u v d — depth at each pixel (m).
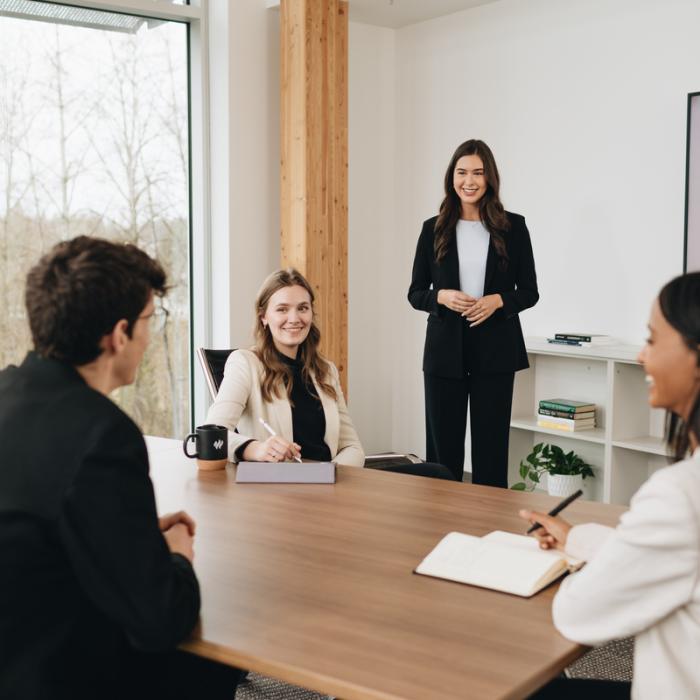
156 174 5.29
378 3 5.28
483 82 5.37
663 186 4.55
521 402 5.16
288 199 5.22
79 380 1.45
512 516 2.20
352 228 5.80
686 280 1.39
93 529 1.32
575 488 4.80
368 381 6.00
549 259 5.10
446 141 5.63
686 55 4.41
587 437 4.62
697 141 4.32
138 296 1.47
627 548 1.38
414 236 5.89
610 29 4.72
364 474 2.65
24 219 4.83
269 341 3.08
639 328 4.69
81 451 1.35
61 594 1.37
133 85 5.15
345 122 5.27
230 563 1.85
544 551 1.87
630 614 1.39
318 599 1.66
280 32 5.18
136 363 1.55
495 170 4.00
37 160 4.84
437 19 5.60
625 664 3.18
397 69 5.89
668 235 4.54
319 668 1.37
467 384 4.16
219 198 5.36
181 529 1.71
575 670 3.13
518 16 5.15
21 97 4.76
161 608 1.37
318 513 2.22
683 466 1.38
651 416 4.65
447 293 3.96
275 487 2.49
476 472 4.18
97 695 1.45
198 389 5.55
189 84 5.37
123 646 1.54
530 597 1.67
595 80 4.81
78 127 4.97
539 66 5.07
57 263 1.45
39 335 1.45
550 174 5.06
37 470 1.35
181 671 1.70
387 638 1.49
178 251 5.43
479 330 4.04
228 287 5.36
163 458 2.86
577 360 4.96
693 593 1.35
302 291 3.04
